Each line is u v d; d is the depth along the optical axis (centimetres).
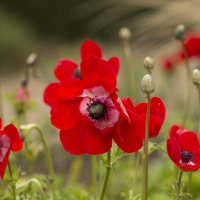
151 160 228
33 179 128
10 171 121
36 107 152
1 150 117
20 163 200
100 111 119
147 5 230
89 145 119
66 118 120
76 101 120
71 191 134
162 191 162
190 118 246
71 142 120
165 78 269
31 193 130
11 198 132
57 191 137
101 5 266
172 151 118
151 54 297
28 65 150
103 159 120
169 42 235
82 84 119
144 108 120
